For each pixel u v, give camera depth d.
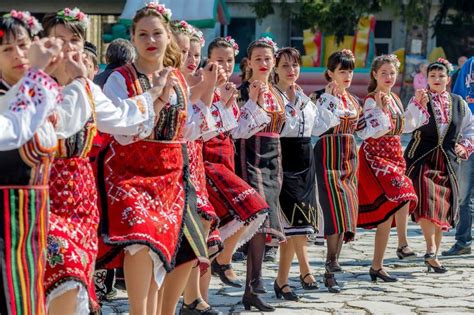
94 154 6.51
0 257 4.78
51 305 5.34
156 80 6.04
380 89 9.42
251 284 7.97
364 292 8.84
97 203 6.14
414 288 9.05
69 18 5.70
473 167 10.77
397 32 34.84
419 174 9.94
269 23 35.22
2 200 4.82
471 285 9.23
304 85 31.12
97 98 5.59
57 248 5.34
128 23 25.20
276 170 8.16
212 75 6.78
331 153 8.92
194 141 7.26
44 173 4.96
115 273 8.15
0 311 4.81
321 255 10.83
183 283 6.59
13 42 4.98
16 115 4.68
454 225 10.06
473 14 33.22
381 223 9.34
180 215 6.27
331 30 31.97
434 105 9.93
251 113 7.96
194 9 25.31
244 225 7.80
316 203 8.59
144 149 6.14
